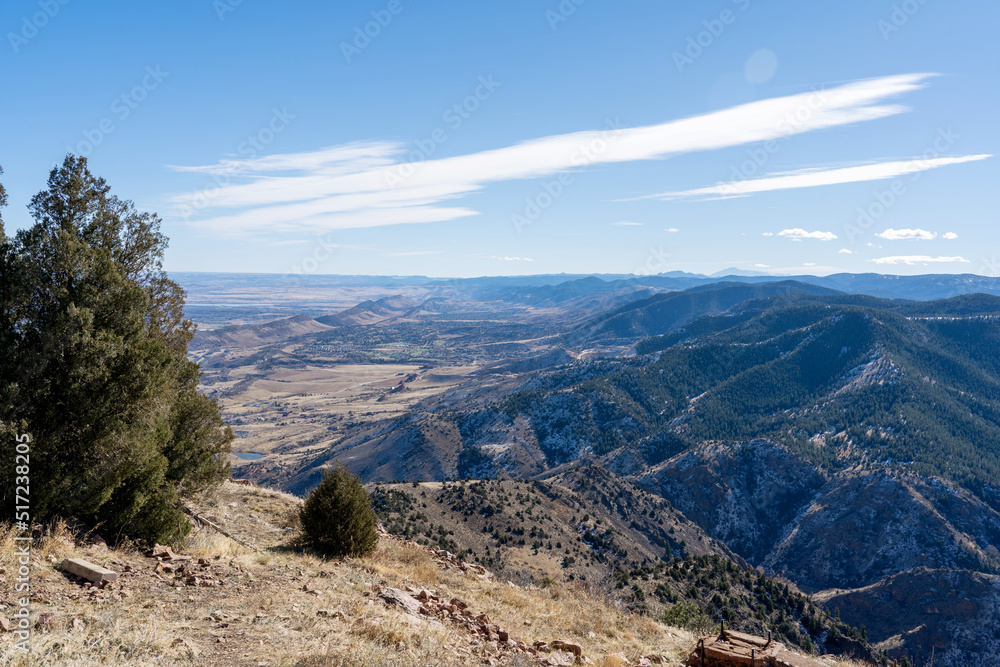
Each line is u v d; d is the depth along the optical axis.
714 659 10.06
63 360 12.06
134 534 12.71
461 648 9.43
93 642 6.64
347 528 16.17
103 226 13.98
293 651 7.56
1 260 12.37
